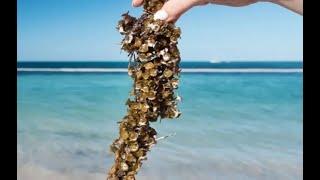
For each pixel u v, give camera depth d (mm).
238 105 4094
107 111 3789
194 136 2799
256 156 2484
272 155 2490
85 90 5035
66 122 3332
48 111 3760
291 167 2346
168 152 2418
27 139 2795
